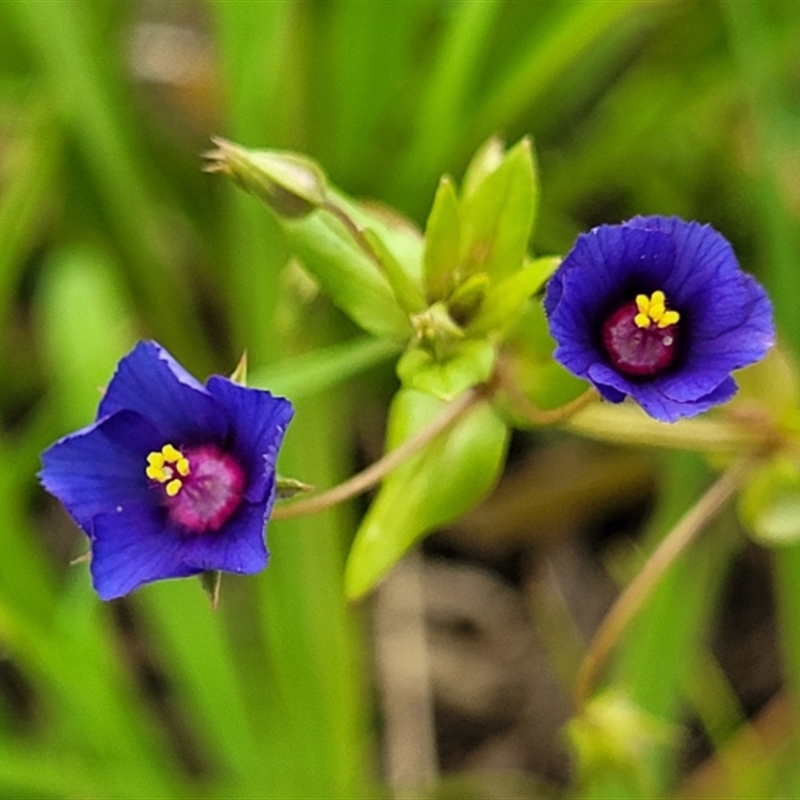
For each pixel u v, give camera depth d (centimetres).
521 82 19
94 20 19
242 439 15
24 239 19
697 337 15
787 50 19
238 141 18
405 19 19
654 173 20
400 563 20
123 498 15
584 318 15
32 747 18
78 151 19
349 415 20
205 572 15
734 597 20
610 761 17
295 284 17
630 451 20
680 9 20
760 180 18
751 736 19
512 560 20
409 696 19
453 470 16
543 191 20
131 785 18
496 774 19
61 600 19
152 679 20
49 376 20
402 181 19
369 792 18
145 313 20
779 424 17
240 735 18
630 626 18
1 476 18
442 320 16
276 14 18
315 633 18
